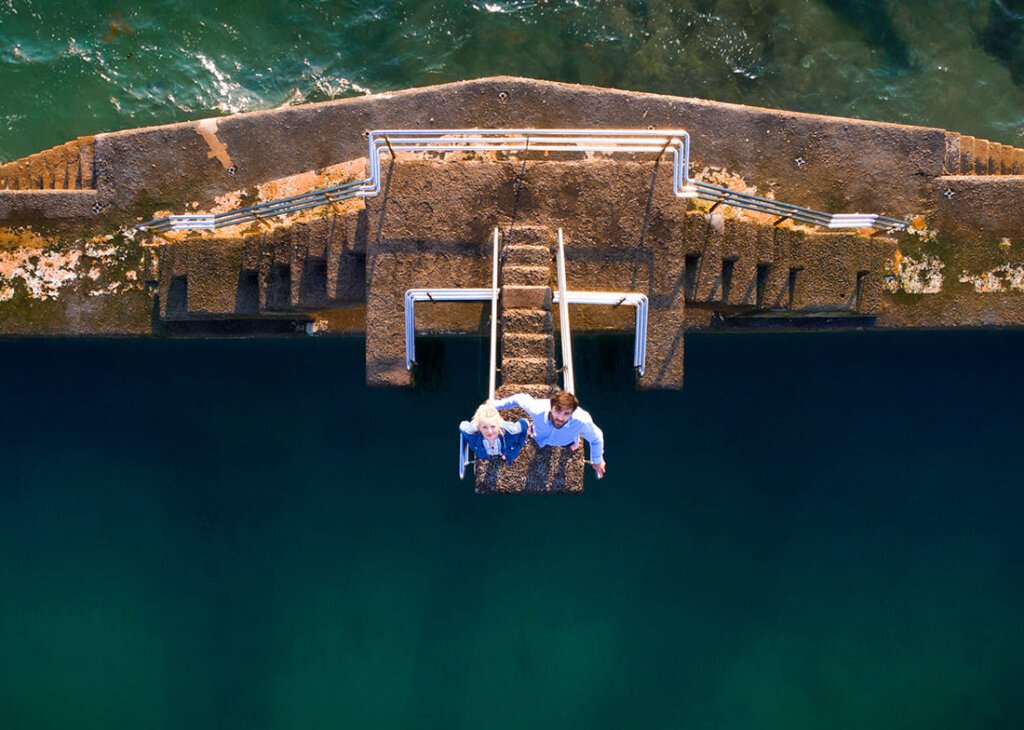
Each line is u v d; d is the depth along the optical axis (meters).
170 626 10.33
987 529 10.34
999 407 10.27
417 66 11.21
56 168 9.96
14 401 10.26
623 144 9.16
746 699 10.36
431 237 7.54
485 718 10.34
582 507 10.22
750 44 11.27
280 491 10.27
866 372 10.21
